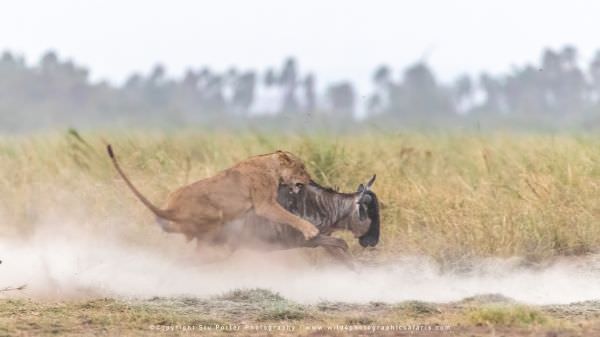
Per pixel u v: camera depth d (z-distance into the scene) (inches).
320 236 1497.3
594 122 3405.5
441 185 1862.7
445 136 2341.3
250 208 1470.2
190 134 2333.9
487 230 1638.8
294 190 1513.3
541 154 1963.6
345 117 2381.9
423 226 1710.1
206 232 1451.8
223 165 1968.5
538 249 1608.0
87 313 1268.5
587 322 1202.0
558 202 1729.8
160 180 1833.2
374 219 1569.9
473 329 1176.8
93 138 2239.2
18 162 2059.5
